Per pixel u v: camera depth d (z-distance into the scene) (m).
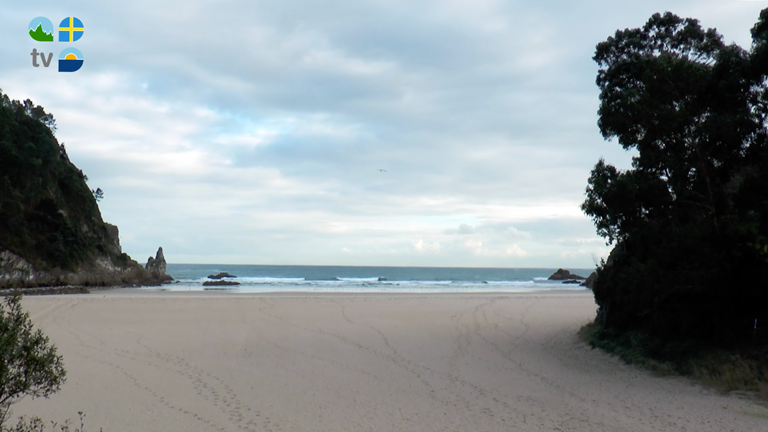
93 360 15.04
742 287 12.46
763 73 12.69
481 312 27.55
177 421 9.48
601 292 17.55
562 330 21.11
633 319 15.98
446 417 9.75
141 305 29.23
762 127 13.41
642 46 16.41
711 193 13.76
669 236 13.88
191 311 27.09
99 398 11.04
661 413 9.81
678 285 13.21
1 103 64.50
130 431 8.91
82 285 60.91
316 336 19.67
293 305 30.38
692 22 15.84
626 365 14.41
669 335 14.03
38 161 62.44
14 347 6.21
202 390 11.81
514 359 15.62
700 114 14.13
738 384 11.22
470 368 14.34
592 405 10.52
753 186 12.64
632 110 14.13
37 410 10.09
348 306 30.12
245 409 10.30
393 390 11.90
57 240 61.53
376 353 16.47
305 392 11.69
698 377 12.15
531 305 31.69
